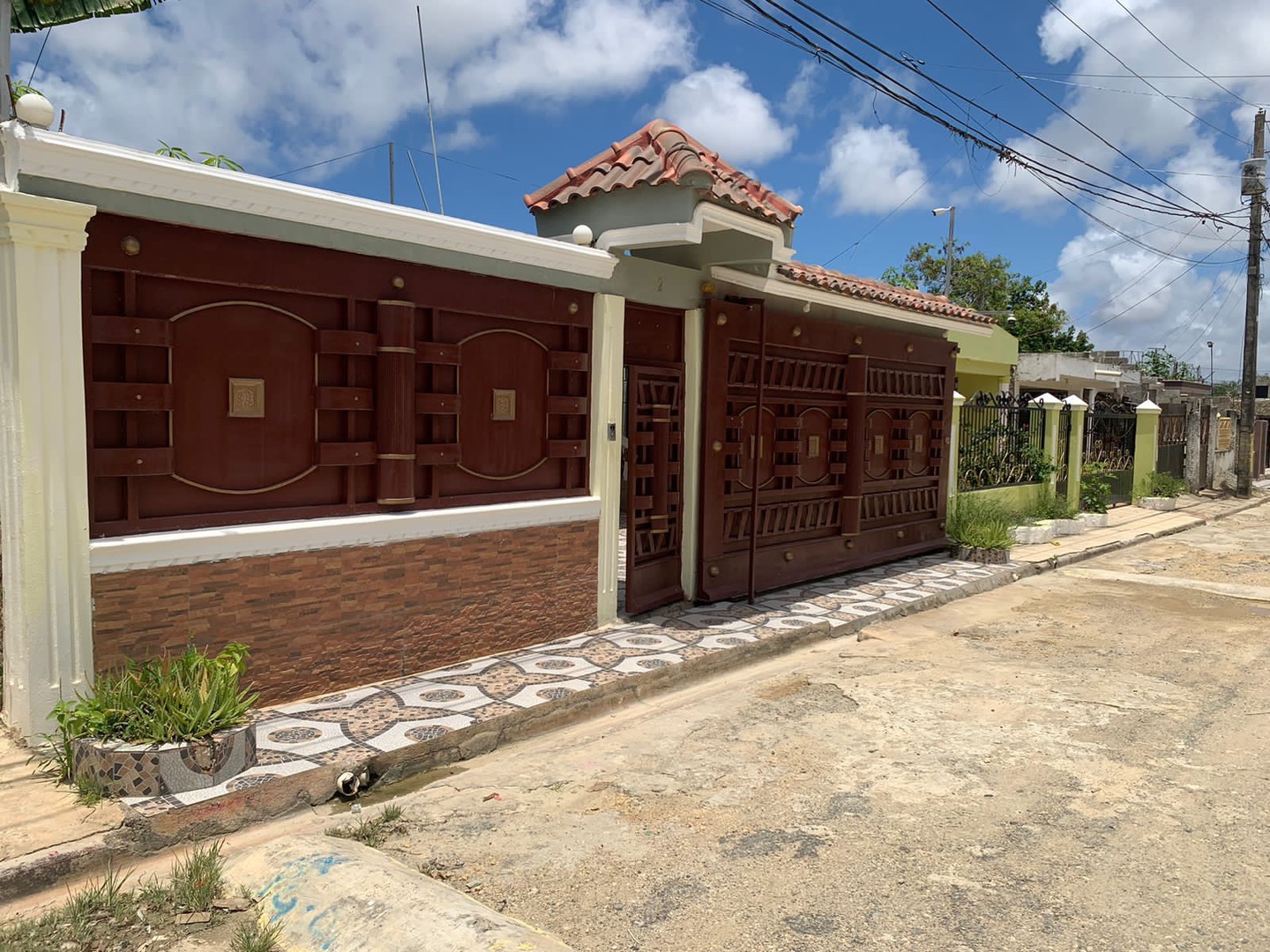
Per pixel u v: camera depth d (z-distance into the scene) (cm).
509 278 623
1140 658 730
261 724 491
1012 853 389
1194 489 2298
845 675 675
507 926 308
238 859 368
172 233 453
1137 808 436
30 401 406
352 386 540
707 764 494
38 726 420
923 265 3469
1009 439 1431
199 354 475
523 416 657
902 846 396
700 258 793
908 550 1141
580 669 617
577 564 704
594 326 700
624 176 667
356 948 304
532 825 416
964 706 600
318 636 535
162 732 399
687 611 814
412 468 569
